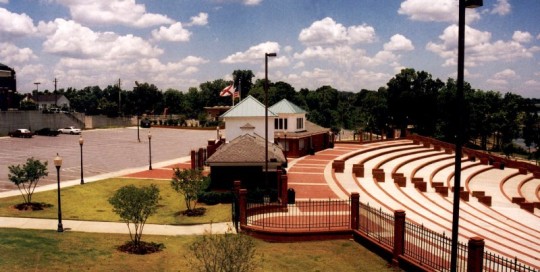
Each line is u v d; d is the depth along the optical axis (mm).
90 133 94250
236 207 23609
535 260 19797
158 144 71750
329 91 133375
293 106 55000
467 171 54031
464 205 35062
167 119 130500
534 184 51562
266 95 30547
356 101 158625
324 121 97562
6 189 33906
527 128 97188
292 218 24578
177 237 22219
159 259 18703
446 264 16969
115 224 24656
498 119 94562
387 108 98562
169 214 27219
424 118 96562
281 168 33344
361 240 21266
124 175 41438
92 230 23250
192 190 27062
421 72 96375
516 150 102562
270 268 17906
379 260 19156
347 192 32969
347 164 47562
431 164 54594
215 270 14453
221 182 33531
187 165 48250
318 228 22234
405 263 17859
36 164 28562
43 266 16656
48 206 28578
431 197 36312
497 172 55969
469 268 14609
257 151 33625
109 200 20422
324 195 31812
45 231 22578
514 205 38969
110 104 120500
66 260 17625
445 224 26031
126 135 89812
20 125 87312
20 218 25312
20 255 17516
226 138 46656
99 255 18703
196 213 26984
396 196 33969
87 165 47781
